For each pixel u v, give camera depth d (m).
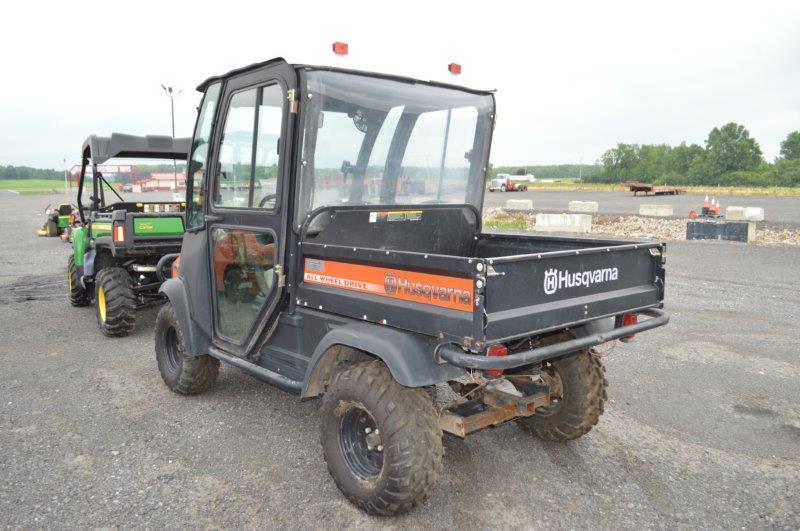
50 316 7.70
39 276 10.82
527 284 2.80
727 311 7.38
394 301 2.99
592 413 3.75
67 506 3.18
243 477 3.50
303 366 3.61
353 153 3.65
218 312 4.31
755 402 4.66
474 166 4.43
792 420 4.33
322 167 3.51
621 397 4.80
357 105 3.60
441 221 4.21
